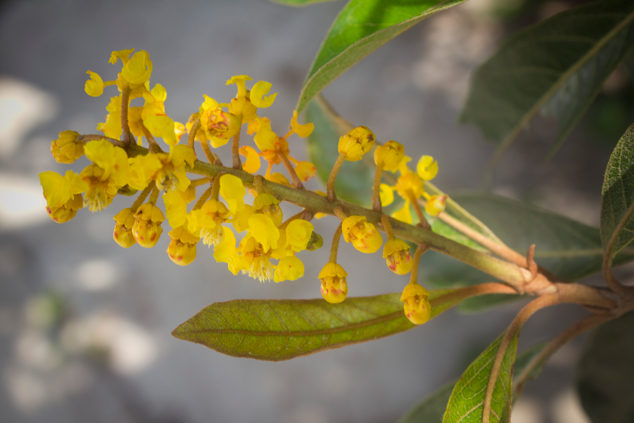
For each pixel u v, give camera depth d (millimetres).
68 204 256
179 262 260
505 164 1046
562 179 989
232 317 279
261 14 1549
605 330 366
